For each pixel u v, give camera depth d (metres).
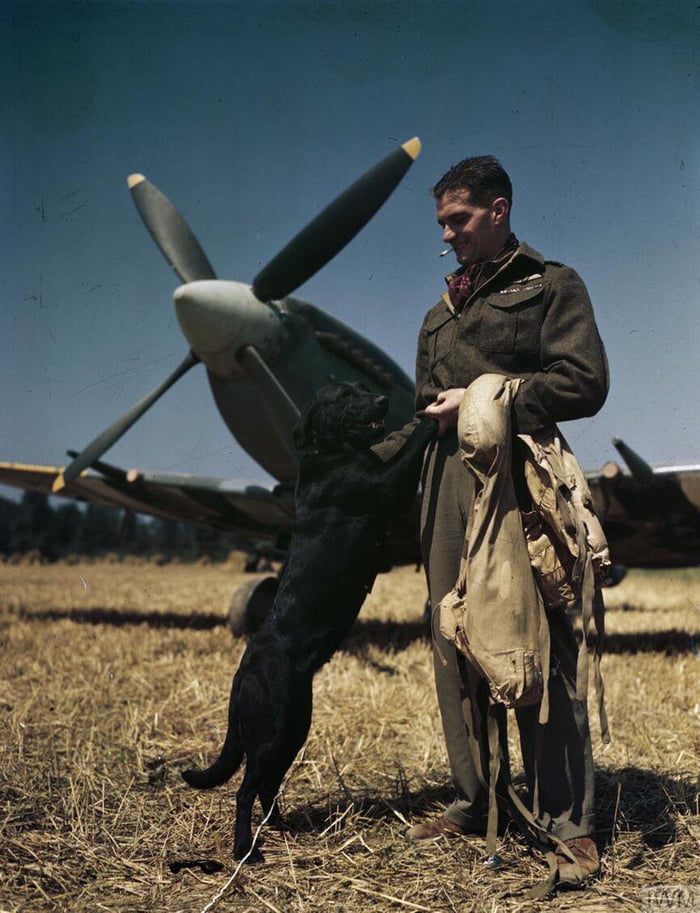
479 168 2.70
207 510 9.27
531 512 2.50
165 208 6.69
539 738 2.50
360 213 6.14
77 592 14.60
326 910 2.26
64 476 6.77
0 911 2.27
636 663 6.04
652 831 2.77
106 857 2.67
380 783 3.41
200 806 3.16
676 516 7.20
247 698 2.74
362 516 2.88
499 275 2.69
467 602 2.44
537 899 2.29
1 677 5.69
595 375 2.51
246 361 6.49
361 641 7.37
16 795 3.27
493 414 2.43
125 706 4.83
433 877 2.46
